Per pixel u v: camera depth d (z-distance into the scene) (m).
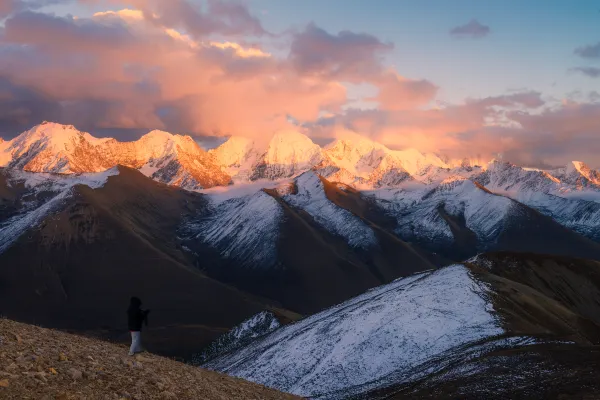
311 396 72.56
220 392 22.81
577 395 37.38
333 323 94.12
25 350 19.11
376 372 74.19
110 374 19.45
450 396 43.78
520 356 52.06
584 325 87.56
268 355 93.69
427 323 82.31
